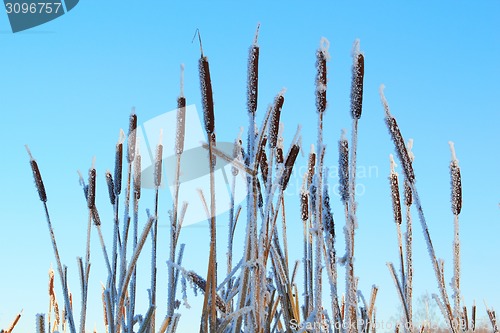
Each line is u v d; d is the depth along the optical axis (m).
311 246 2.81
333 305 2.45
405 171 2.42
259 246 2.44
